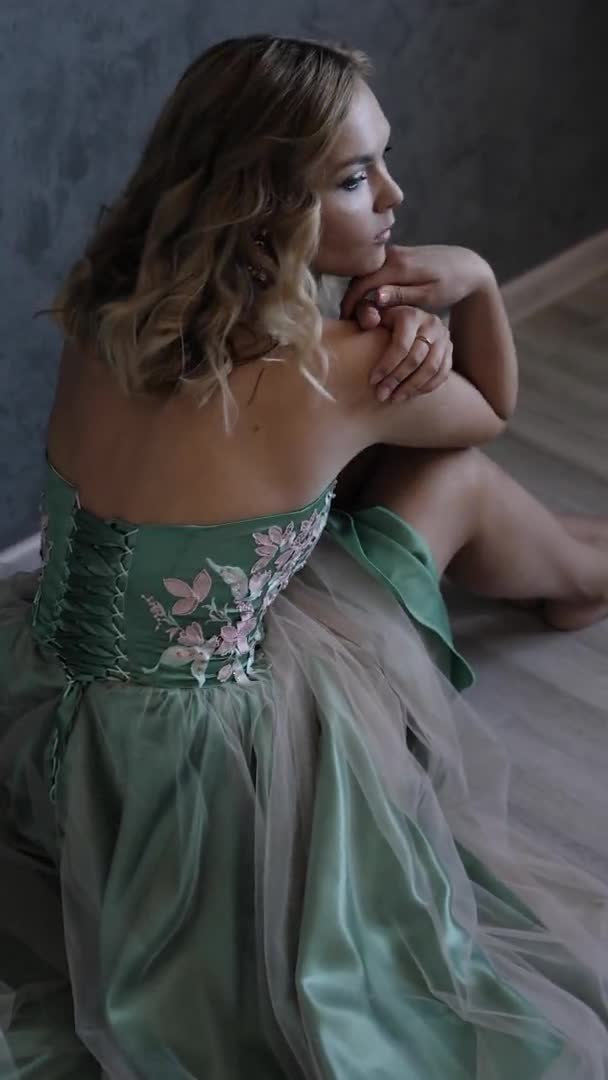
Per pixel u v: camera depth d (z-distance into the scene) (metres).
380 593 1.23
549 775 1.47
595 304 2.29
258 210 0.91
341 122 0.91
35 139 1.39
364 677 1.17
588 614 1.61
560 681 1.58
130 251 1.00
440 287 1.13
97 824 1.11
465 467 1.30
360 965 1.10
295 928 1.10
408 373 1.01
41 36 1.32
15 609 1.21
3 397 1.55
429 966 1.12
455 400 1.14
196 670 1.07
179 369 0.95
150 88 1.48
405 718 1.23
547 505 1.84
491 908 1.26
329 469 1.04
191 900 1.09
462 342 1.26
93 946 1.10
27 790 1.20
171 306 0.92
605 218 2.37
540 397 2.04
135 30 1.41
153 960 1.09
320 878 1.09
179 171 0.95
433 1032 1.10
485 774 1.34
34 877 1.22
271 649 1.13
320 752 1.13
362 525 1.27
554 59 2.04
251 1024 1.10
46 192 1.44
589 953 1.23
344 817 1.12
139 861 1.10
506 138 2.05
